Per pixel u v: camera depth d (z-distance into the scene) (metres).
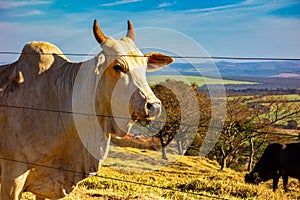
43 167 4.74
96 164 4.57
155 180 12.52
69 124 4.62
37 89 4.77
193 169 15.32
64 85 4.69
